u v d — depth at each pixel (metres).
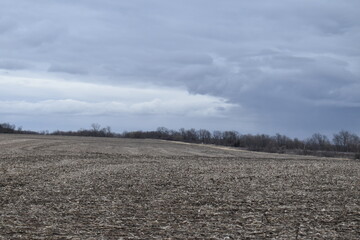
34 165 34.09
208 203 18.27
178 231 13.16
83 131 160.50
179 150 73.62
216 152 72.50
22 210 16.27
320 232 13.15
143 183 24.55
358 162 47.34
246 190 22.31
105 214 15.67
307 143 112.19
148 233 12.86
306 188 23.19
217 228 13.62
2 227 13.32
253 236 12.62
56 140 85.75
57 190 21.42
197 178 27.59
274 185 24.41
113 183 24.30
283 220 14.87
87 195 20.05
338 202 18.62
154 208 17.02
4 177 25.86
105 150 61.91
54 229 13.18
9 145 62.88
